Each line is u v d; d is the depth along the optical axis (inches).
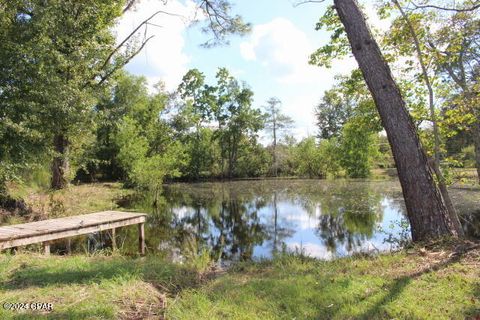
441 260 177.2
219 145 1753.2
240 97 1711.4
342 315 125.1
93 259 227.9
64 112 430.9
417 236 222.7
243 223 570.6
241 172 1791.3
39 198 514.3
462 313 122.9
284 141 1913.1
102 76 619.5
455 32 311.9
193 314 131.3
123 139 1124.5
